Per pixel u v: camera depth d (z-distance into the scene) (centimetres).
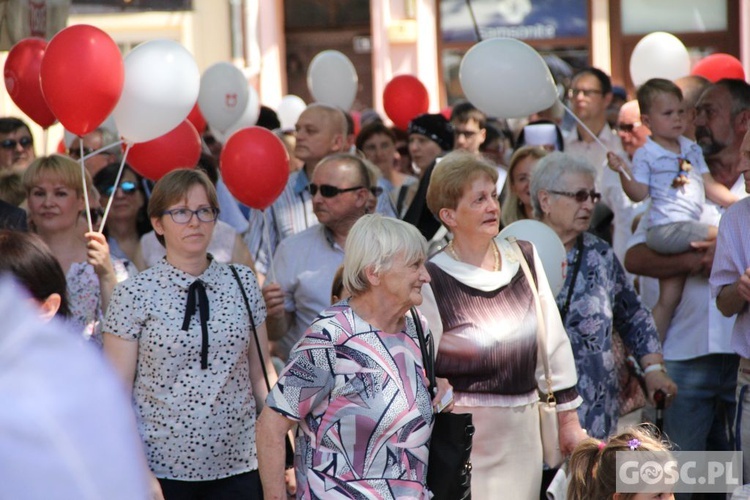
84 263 1060
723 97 1229
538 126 1725
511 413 890
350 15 3478
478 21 3328
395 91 2205
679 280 1203
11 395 290
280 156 1256
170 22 3147
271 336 1157
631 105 1703
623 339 1103
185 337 879
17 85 1365
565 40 3309
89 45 1091
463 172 905
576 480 827
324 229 1205
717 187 1273
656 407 1069
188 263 905
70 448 288
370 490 716
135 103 1152
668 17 3262
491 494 883
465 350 879
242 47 3228
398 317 751
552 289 991
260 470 739
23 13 1540
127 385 878
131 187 1276
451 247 927
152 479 856
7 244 630
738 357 1180
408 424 729
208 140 1941
